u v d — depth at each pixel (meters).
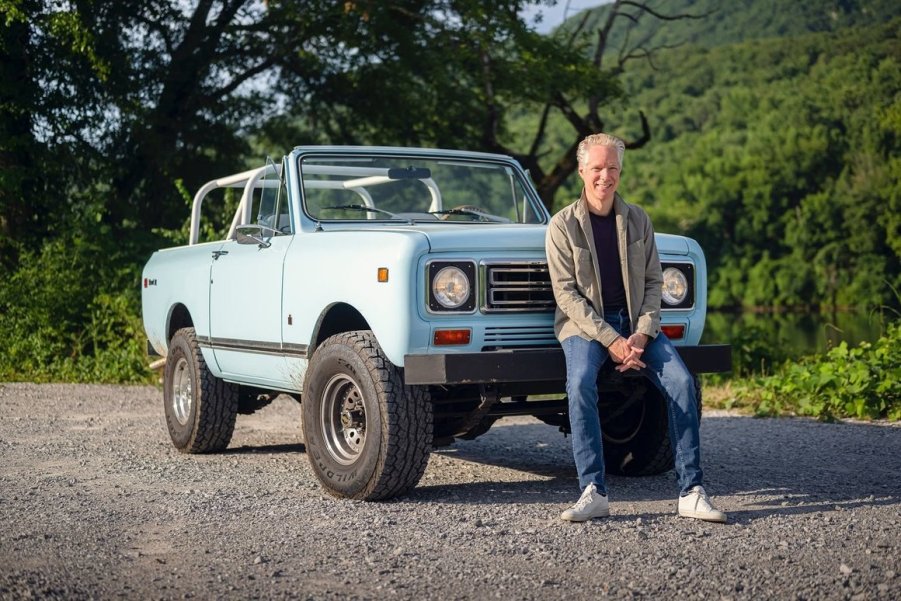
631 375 5.45
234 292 6.59
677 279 5.68
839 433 8.29
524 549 4.37
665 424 6.04
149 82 19.92
